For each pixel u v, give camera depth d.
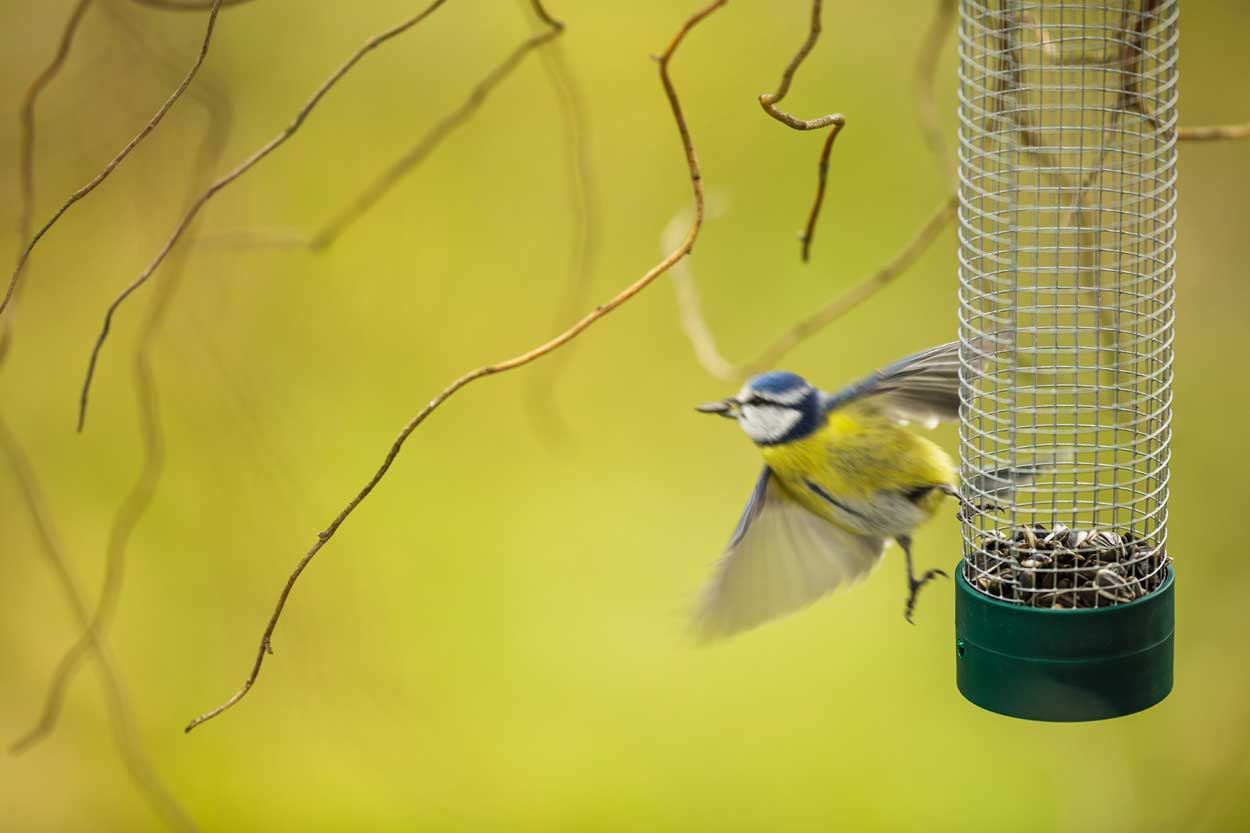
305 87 13.77
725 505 13.56
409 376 13.85
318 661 12.45
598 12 14.18
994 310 8.41
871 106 13.74
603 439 13.83
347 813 12.36
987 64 8.51
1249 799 11.44
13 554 12.59
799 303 13.62
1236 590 12.16
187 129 12.69
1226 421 12.58
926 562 13.21
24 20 12.30
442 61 14.09
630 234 13.95
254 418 12.01
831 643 13.16
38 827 12.21
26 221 8.39
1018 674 7.51
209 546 12.74
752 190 13.89
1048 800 12.01
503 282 14.01
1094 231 8.14
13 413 12.86
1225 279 12.77
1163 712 11.98
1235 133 8.36
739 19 14.12
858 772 12.53
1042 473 8.17
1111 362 8.74
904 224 13.60
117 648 12.48
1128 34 8.15
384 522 13.45
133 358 12.88
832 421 8.30
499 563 13.39
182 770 12.38
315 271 13.90
